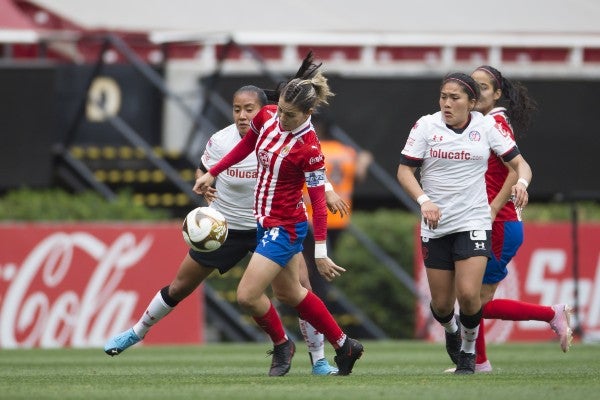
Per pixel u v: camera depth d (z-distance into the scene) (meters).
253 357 40.66
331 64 70.56
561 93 67.69
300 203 27.58
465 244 28.78
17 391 24.48
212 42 61.75
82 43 70.00
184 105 60.66
